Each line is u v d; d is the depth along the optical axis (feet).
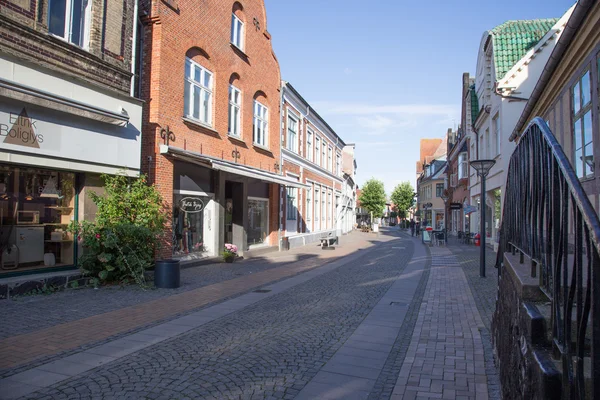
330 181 119.24
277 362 17.90
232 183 61.00
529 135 12.25
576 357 6.44
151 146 40.81
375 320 25.45
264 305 29.19
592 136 25.86
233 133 57.21
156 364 17.30
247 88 60.39
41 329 21.77
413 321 25.45
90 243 32.22
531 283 10.28
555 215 8.38
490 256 65.36
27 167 29.73
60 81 29.71
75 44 31.68
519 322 10.47
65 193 32.78
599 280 5.58
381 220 328.90
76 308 26.35
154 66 41.22
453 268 50.49
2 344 19.33
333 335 22.16
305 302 30.32
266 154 67.51
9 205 29.09
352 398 14.60
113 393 14.40
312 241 97.55
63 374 16.03
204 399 14.08
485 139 74.38
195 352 18.93
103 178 34.53
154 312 26.20
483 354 19.10
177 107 43.98
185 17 45.16
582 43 25.91
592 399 5.58
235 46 56.03
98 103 32.86
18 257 29.58
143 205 35.29
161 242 40.70
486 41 66.39
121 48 35.53
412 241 111.75
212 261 50.78
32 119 28.32
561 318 7.80
